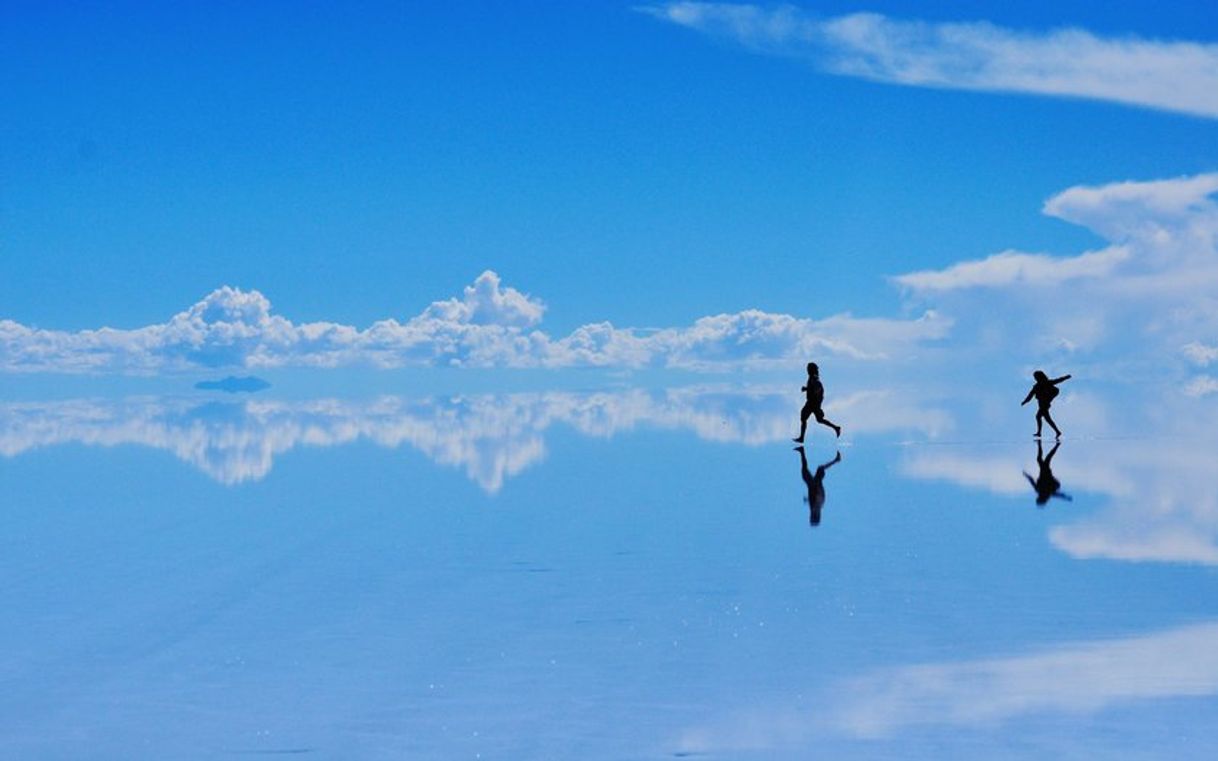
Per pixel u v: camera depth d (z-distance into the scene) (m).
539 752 7.16
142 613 11.11
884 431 35.84
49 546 15.13
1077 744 7.11
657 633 10.08
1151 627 9.94
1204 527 15.34
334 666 9.15
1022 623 10.16
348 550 14.62
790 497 19.31
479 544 14.95
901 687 8.35
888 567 12.91
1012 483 20.66
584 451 29.36
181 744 7.39
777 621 10.44
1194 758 6.84
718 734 7.44
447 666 9.11
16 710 8.12
